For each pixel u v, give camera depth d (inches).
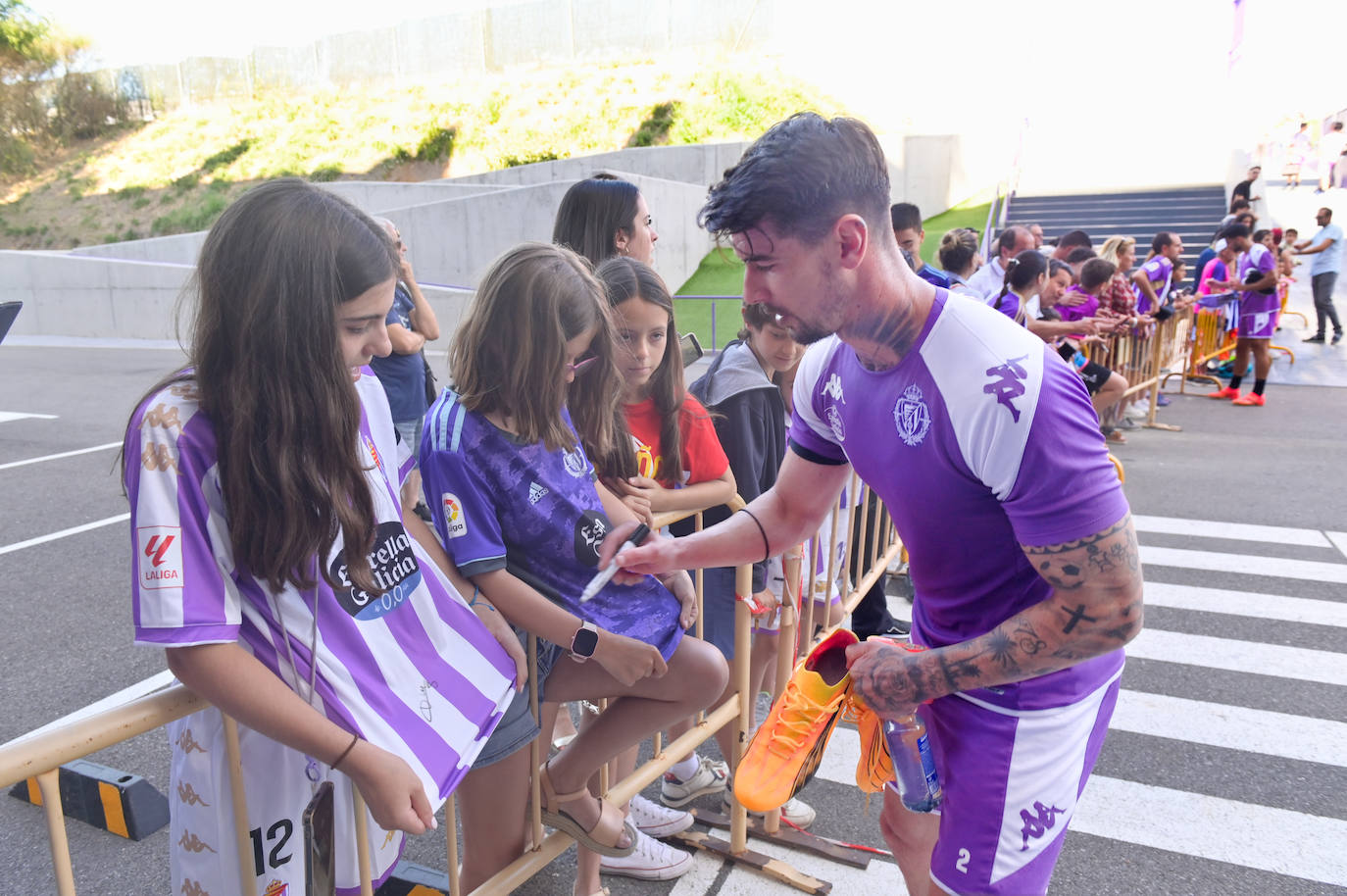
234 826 48.6
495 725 56.6
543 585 65.6
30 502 233.5
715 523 95.8
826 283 46.6
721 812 101.0
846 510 115.6
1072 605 47.3
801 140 44.8
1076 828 101.3
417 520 63.2
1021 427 45.8
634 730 70.3
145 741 117.3
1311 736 120.9
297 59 1098.1
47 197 997.2
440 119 909.2
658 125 822.5
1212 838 99.3
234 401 42.0
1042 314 267.9
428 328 171.2
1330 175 750.5
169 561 41.1
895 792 66.6
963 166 754.8
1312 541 199.8
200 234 727.1
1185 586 175.8
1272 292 340.2
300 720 43.8
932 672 52.5
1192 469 259.4
